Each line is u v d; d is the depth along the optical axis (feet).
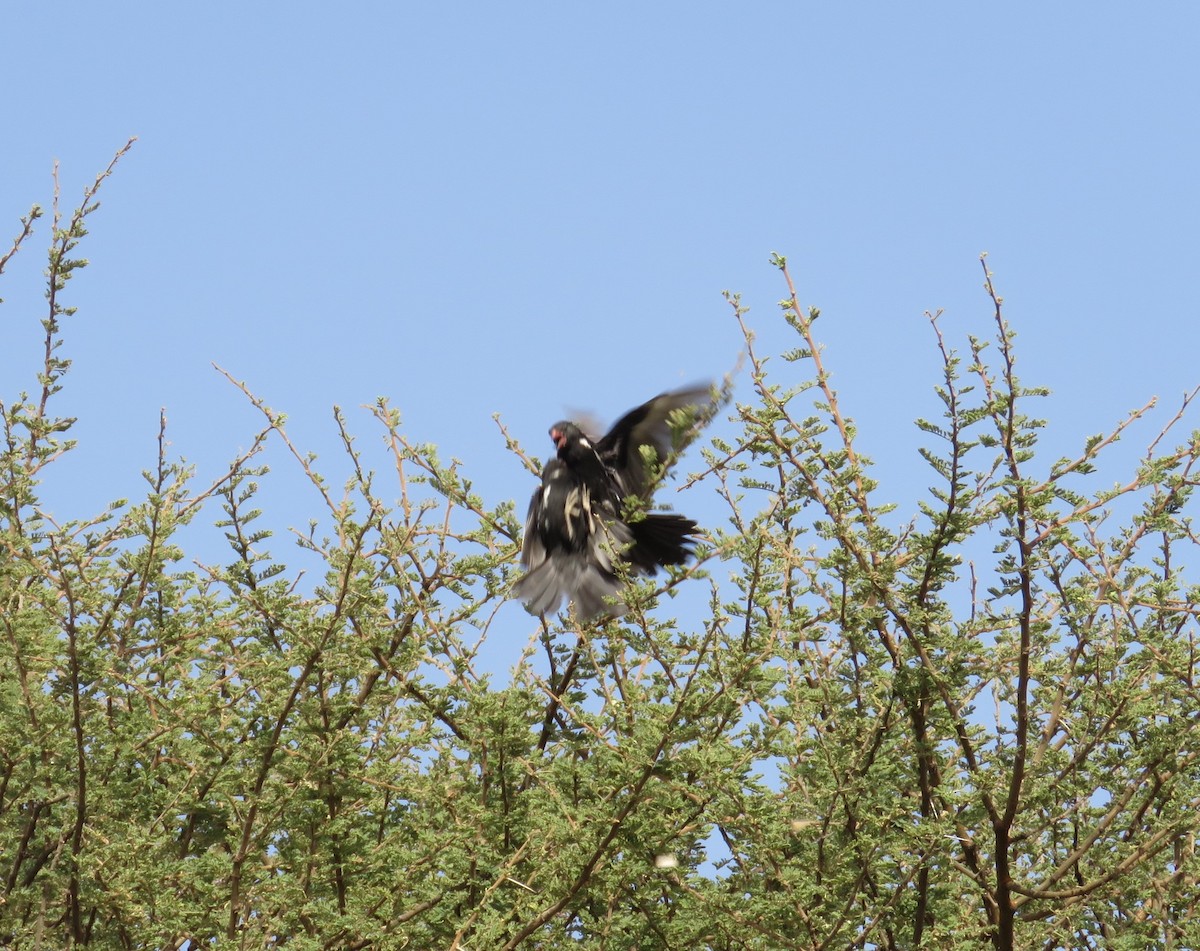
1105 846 39.88
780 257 39.55
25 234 52.19
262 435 47.80
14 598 44.34
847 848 38.50
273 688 43.80
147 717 43.70
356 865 41.47
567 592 42.68
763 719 41.01
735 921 37.96
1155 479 38.60
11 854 45.80
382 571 44.50
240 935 40.68
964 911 42.11
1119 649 39.40
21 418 49.57
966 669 39.88
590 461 43.57
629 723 37.86
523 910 39.47
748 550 39.70
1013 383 35.88
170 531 44.01
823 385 39.19
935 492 37.63
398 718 46.34
